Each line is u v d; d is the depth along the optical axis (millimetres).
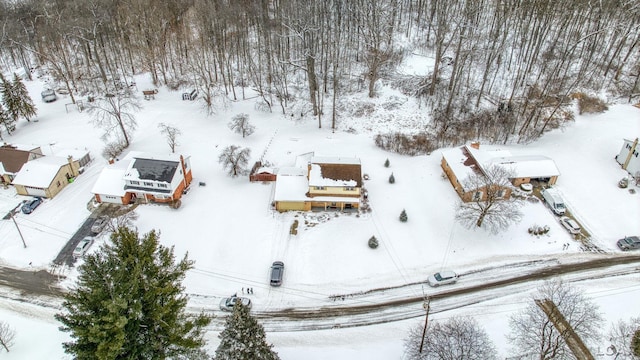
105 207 54188
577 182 56750
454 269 46656
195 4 83500
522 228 50688
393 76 76438
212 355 37969
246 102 75062
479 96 68500
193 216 52625
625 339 37281
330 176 52406
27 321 41531
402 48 80438
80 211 53875
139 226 51000
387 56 72875
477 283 45062
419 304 43094
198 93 77688
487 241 49344
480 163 55688
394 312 42375
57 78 83250
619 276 45156
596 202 53781
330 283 45250
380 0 76750
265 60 80812
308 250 48219
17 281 45562
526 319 39250
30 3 93438
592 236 49938
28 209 53156
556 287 40844
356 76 77688
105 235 50469
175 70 82562
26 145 62500
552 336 36750
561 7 75125
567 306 37500
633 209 52562
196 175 59219
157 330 31281
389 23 77875
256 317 41938
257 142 65312
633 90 71000
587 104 68562
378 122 69188
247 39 81562
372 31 71688
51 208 54281
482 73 75312
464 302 43031
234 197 55438
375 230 50719
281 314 42344
